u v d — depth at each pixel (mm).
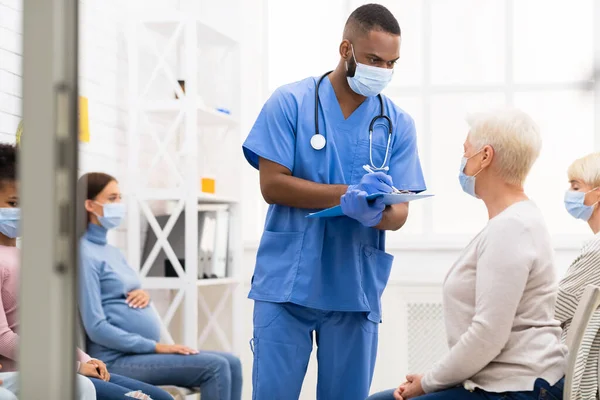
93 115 3260
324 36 4129
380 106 2289
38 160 620
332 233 2172
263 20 4172
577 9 3898
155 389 2564
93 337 2814
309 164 2195
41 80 615
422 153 4012
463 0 3994
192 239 3451
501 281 1610
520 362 1627
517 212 1668
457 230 3975
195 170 3455
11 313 2070
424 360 3871
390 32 2129
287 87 2266
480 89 3975
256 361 2164
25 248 626
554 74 3926
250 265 4031
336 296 2158
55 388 626
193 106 3447
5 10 2600
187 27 3457
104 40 3363
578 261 2234
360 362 2197
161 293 3793
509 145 1720
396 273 3881
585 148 3881
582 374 1850
